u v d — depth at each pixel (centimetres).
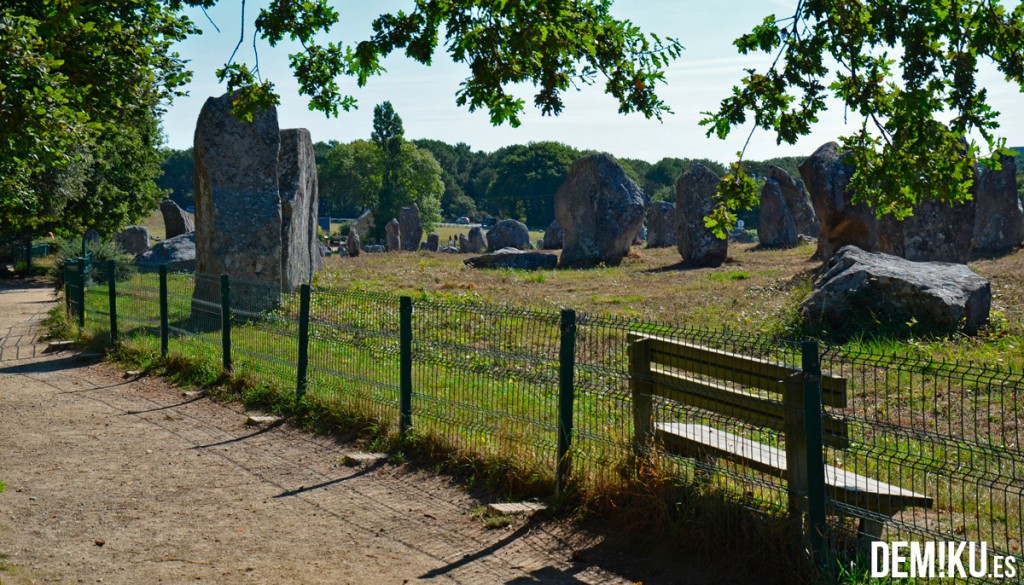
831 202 2484
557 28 856
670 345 660
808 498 552
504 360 811
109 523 719
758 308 1775
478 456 823
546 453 766
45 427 1062
